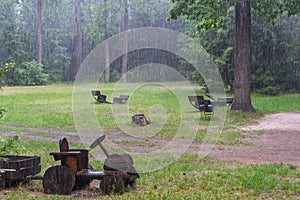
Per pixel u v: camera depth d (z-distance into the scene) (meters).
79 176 5.92
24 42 56.69
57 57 57.47
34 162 6.46
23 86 43.50
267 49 31.80
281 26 32.16
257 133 12.62
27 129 13.52
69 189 5.82
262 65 31.52
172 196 5.64
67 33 60.72
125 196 5.66
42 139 11.40
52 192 5.87
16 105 22.31
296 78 32.78
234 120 15.74
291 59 32.00
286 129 13.52
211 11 16.22
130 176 6.12
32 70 48.44
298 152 9.54
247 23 18.22
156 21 52.94
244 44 18.33
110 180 5.86
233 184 6.36
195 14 16.92
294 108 20.84
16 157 6.71
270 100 25.88
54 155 5.89
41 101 25.02
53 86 41.88
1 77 4.68
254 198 5.60
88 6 59.94
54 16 60.31
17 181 6.29
